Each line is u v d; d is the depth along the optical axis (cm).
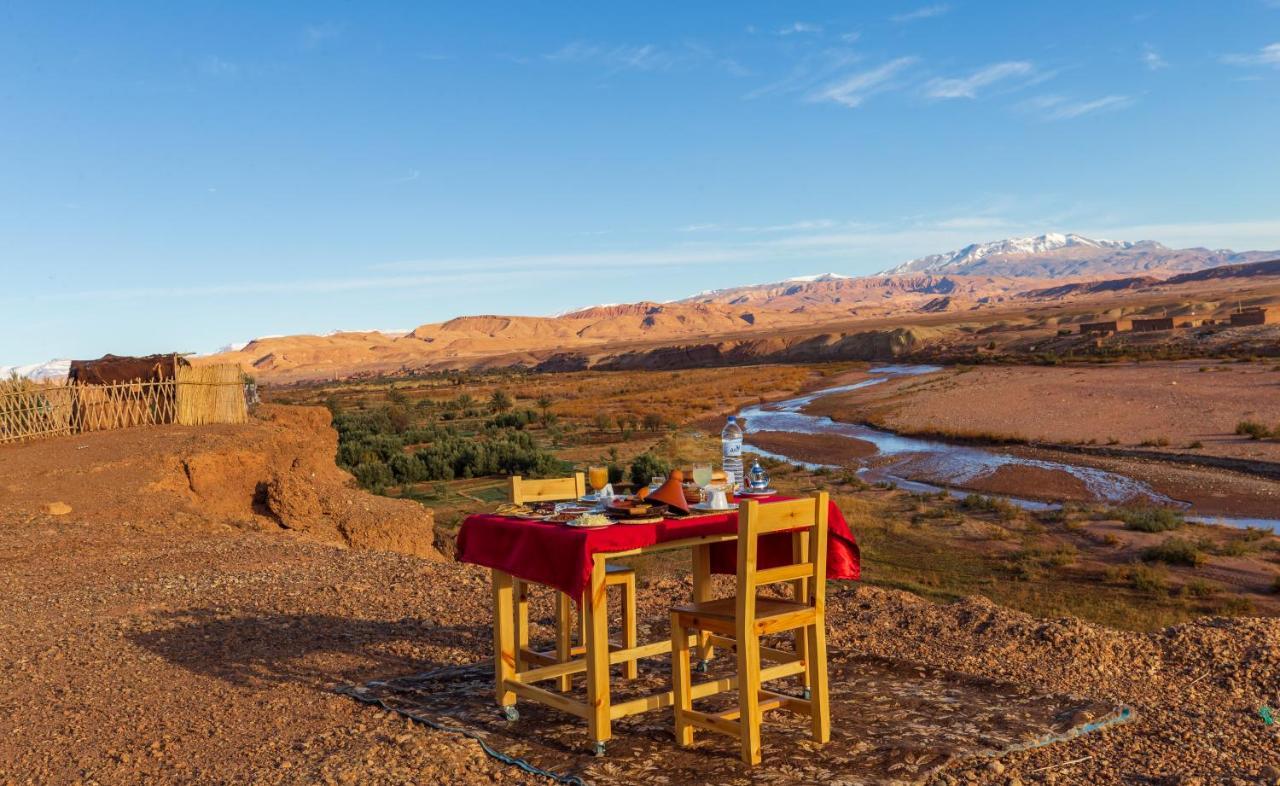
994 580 2011
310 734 607
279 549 1352
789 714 614
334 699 677
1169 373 6406
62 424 2481
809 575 555
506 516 636
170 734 625
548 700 581
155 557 1301
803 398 8100
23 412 2394
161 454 2045
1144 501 3031
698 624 552
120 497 1794
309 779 524
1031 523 2573
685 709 562
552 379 15325
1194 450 3875
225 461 2064
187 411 2717
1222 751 538
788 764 521
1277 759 525
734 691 669
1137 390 5584
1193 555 2102
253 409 3012
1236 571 2030
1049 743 545
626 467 3994
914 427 5197
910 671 691
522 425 6359
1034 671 700
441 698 662
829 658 735
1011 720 577
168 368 2759
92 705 695
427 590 1055
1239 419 4406
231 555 1298
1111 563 2144
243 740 605
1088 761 522
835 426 5756
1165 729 572
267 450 2173
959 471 3781
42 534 1473
